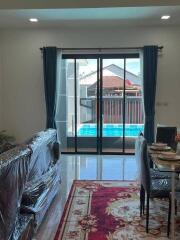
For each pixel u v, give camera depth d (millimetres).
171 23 6160
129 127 7008
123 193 4246
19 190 2377
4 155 2246
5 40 6703
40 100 6809
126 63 6727
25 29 6637
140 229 3141
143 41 6504
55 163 4082
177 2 4316
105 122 7035
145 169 3047
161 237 2967
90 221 3340
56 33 6629
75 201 3947
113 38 6551
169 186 3121
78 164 5992
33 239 2887
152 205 3797
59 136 7043
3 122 6887
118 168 5660
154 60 6340
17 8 4496
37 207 3023
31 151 2744
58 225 3238
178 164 2906
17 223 2396
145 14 5406
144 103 6453
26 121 6879
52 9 4859
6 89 6824
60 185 4582
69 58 6758
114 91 6887
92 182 4781
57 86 6660
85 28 6543
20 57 6727
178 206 3348
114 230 3125
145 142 3082
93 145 7078
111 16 5531
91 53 6656
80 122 7059
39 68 6727
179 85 6523
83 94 6945
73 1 4434
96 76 6820
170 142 4441
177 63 6484
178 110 6578
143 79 6414
